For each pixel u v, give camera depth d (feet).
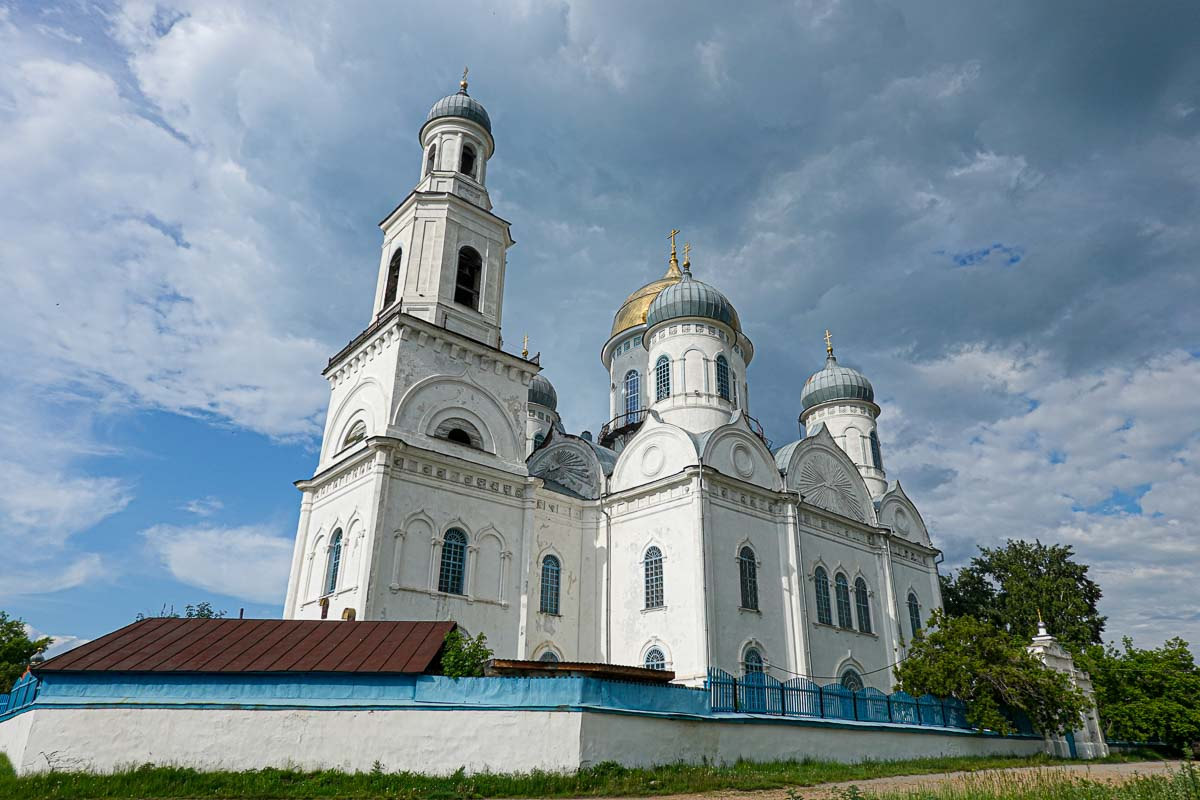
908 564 147.43
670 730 68.59
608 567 116.78
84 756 56.90
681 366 135.95
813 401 169.17
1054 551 194.59
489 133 133.08
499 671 65.41
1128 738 138.92
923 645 113.60
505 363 115.75
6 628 133.39
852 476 139.64
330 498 107.24
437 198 119.65
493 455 109.09
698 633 101.55
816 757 83.25
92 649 62.03
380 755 59.31
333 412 115.14
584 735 60.34
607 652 111.75
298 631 68.44
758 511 117.50
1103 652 148.25
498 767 59.36
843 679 118.62
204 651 63.52
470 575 101.04
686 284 142.51
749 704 81.30
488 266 122.31
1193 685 134.62
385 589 91.71
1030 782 61.57
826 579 124.16
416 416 102.63
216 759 58.13
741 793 59.00
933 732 99.25
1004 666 106.01
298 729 59.62
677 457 114.73
